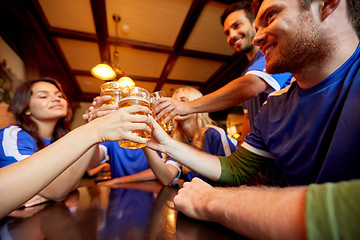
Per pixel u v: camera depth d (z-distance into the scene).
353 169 0.49
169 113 0.92
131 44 3.98
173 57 4.50
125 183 1.15
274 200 0.27
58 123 1.42
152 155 1.00
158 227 0.37
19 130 1.05
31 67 3.65
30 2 2.86
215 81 5.70
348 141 0.49
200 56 4.47
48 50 3.90
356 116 0.49
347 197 0.18
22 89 1.17
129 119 0.49
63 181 0.68
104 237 0.33
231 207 0.33
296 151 0.70
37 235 0.35
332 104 0.58
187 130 1.65
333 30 0.54
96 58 4.53
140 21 3.46
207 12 3.33
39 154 0.40
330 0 0.52
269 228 0.24
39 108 1.18
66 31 3.55
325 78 0.59
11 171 0.36
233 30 1.58
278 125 0.79
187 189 0.53
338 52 0.56
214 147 1.28
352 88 0.52
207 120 1.62
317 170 0.64
